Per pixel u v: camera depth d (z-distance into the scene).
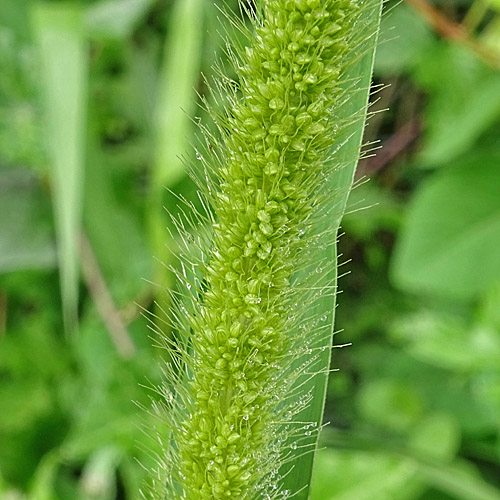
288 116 0.14
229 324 0.15
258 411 0.15
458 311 0.35
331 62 0.14
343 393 0.37
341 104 0.14
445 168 0.36
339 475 0.28
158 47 0.40
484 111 0.31
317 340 0.16
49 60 0.31
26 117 0.38
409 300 0.38
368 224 0.39
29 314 0.43
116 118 0.40
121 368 0.31
